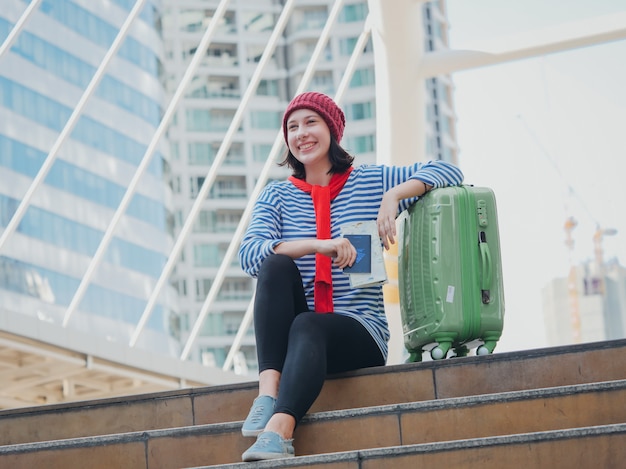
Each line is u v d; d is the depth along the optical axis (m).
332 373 3.55
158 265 48.62
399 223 4.11
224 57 62.47
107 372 10.03
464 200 3.84
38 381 11.06
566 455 2.82
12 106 40.66
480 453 2.86
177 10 62.22
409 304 3.95
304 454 3.27
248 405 3.55
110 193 45.78
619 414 3.10
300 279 3.58
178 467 3.33
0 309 8.96
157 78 50.59
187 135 60.69
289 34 62.78
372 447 3.24
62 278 42.03
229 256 9.88
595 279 88.12
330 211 3.85
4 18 41.16
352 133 59.66
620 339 3.35
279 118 62.25
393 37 8.81
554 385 3.37
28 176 40.91
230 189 60.69
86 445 3.40
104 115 46.12
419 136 9.05
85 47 45.28
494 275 3.81
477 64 8.77
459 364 3.44
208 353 57.34
